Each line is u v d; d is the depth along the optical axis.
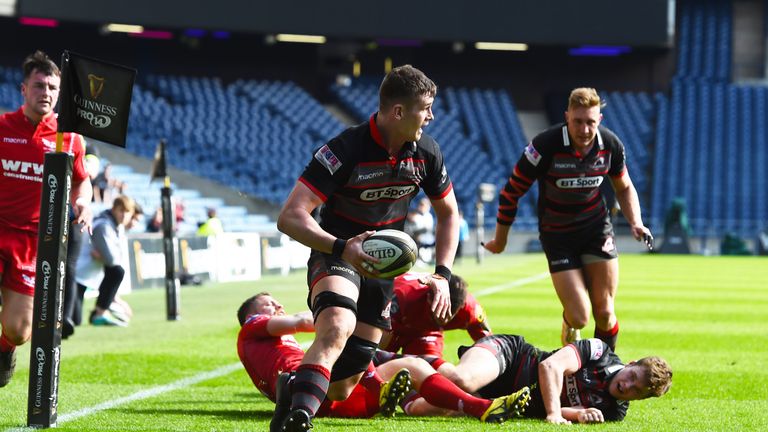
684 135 131.75
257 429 16.58
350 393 16.97
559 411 17.50
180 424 17.06
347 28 118.25
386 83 14.71
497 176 121.69
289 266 75.00
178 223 73.00
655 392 17.52
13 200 18.50
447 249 16.08
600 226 23.88
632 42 124.81
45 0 105.19
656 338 33.84
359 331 15.67
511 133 129.88
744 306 47.75
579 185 23.19
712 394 21.97
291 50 129.00
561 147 22.86
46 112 18.33
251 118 117.00
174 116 112.75
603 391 18.00
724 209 124.19
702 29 146.75
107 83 16.06
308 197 14.78
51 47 115.69
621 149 23.45
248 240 67.69
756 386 23.23
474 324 20.95
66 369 24.75
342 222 15.69
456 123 128.38
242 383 22.77
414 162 15.41
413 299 20.16
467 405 17.31
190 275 59.62
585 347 18.11
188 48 124.56
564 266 23.83
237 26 114.06
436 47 135.25
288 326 18.39
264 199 102.06
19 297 18.58
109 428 16.53
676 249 115.25
